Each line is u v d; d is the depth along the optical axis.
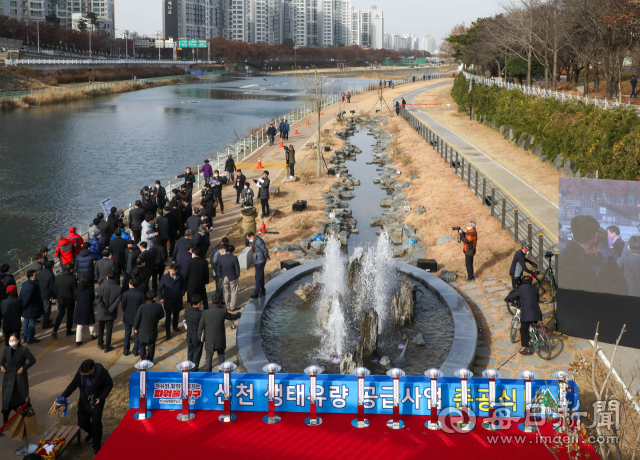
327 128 56.72
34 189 37.38
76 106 95.69
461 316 13.08
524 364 11.27
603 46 42.91
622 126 24.55
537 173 31.20
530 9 51.94
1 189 37.28
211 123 72.69
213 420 8.86
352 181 33.50
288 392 8.99
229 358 11.91
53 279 13.66
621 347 11.75
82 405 8.55
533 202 24.92
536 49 54.22
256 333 12.34
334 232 22.56
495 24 68.50
